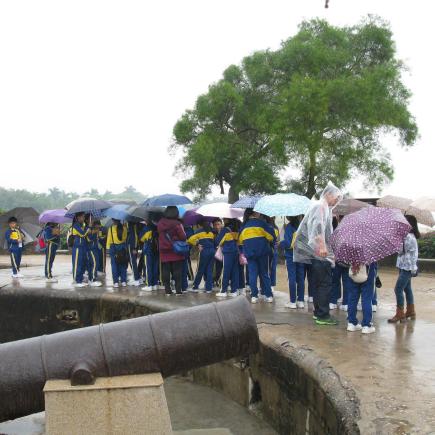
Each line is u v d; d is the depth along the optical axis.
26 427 7.41
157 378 4.98
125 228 12.03
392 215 6.96
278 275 14.26
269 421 6.88
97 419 4.74
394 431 4.10
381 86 24.31
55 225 13.40
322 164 26.66
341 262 7.18
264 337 7.12
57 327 11.64
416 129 26.11
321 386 5.39
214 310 5.44
